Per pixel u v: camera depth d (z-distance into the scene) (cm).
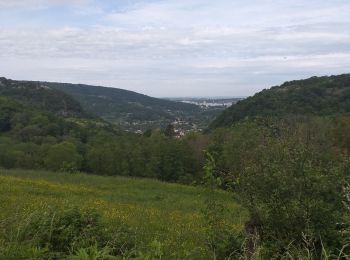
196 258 812
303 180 705
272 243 699
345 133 3219
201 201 2180
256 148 792
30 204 1298
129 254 632
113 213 1349
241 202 754
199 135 5300
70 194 1922
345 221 677
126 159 5231
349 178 709
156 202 2108
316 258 653
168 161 5012
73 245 708
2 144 5788
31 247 677
